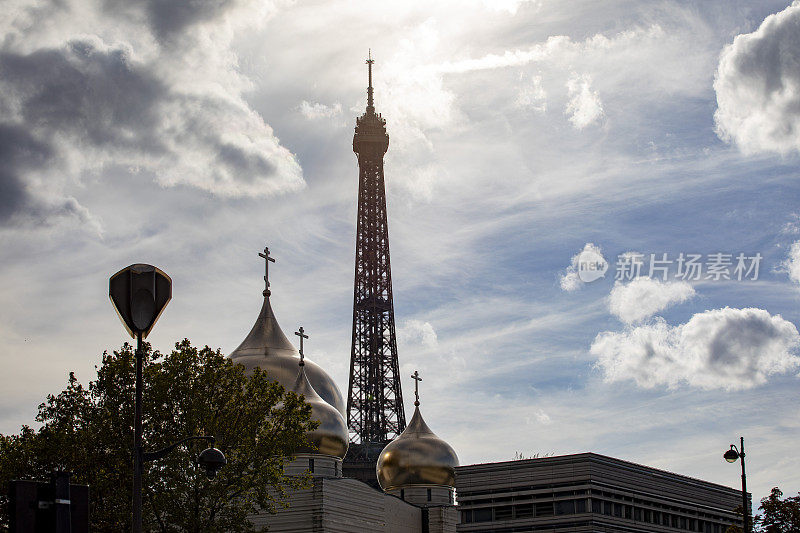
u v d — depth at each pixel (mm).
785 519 94938
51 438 81625
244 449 80938
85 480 80688
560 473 112938
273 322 135375
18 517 29891
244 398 84500
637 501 118312
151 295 46312
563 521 111375
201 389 82438
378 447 198375
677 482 126625
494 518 115375
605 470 114062
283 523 112375
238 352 132875
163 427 81688
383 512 125750
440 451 142125
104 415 81812
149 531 81750
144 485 78625
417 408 147000
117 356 83750
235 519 81438
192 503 78812
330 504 113250
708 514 131250
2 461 83312
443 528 136250
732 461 71500
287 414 86062
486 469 117250
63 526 30406
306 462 120000
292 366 130250
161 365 83250
